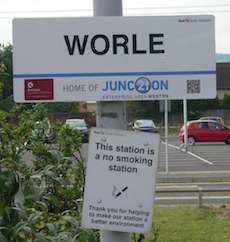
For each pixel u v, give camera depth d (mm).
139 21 3441
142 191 3385
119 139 3395
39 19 3438
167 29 3438
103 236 3443
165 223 10148
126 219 3383
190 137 39688
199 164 26266
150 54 3441
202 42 3436
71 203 5109
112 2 3463
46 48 3445
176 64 3439
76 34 3447
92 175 3395
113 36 3451
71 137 5617
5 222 3727
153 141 3393
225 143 39938
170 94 3439
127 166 3395
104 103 3486
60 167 5293
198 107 66062
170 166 25266
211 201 13328
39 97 3443
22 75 3443
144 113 59312
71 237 4176
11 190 3855
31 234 3725
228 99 67750
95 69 3453
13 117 5340
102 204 3385
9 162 4328
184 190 14633
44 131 5469
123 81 3447
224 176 18797
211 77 3439
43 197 4824
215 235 9078
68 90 3445
